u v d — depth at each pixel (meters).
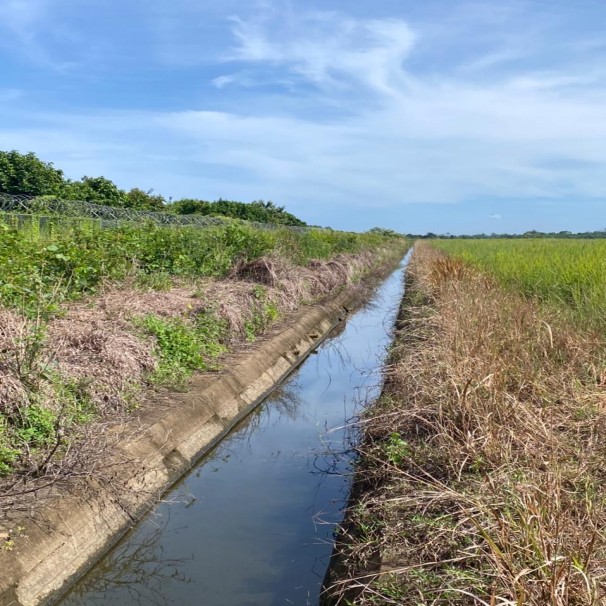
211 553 5.04
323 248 20.75
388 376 7.83
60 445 5.23
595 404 5.53
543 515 3.37
